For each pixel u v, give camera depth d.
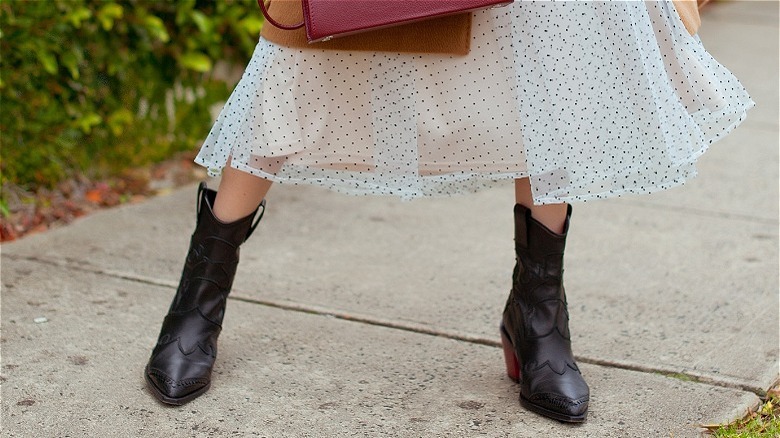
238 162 2.07
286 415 2.17
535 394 2.18
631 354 2.53
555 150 2.00
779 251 3.35
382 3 1.84
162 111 4.21
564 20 1.96
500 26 1.98
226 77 4.51
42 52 3.46
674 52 2.05
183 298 2.24
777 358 2.52
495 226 3.57
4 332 2.56
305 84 2.04
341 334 2.63
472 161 2.08
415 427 2.13
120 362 2.41
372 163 2.10
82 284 2.92
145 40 3.88
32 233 3.41
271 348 2.52
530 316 2.22
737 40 6.95
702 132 2.12
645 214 3.73
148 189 3.95
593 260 3.23
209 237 2.20
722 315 2.80
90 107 3.78
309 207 3.74
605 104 1.99
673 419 2.19
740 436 2.10
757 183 4.14
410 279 3.05
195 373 2.21
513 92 2.01
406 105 2.03
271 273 3.06
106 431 2.08
